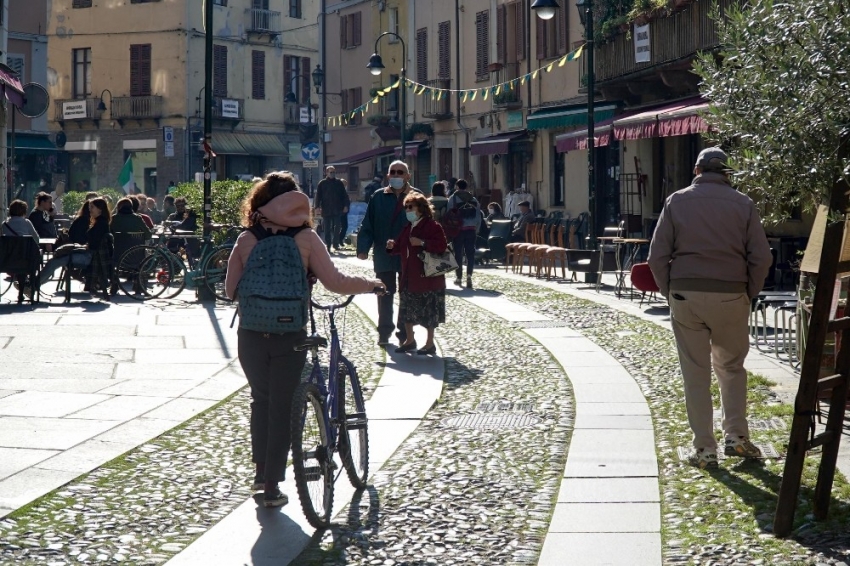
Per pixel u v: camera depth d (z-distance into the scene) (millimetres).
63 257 20359
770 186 6770
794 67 6234
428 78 50094
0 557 6391
